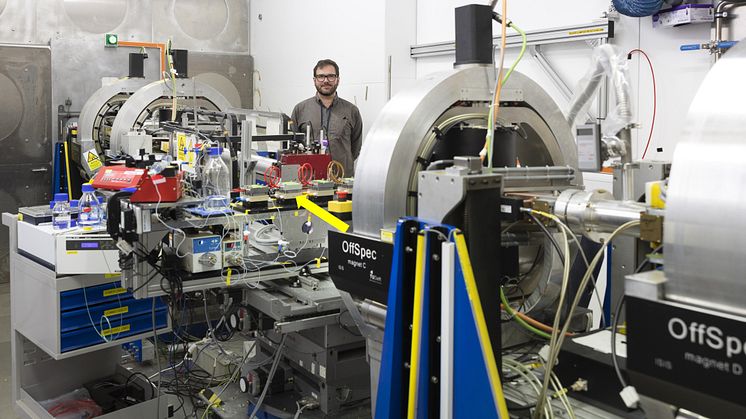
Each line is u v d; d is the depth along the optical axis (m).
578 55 3.70
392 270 1.47
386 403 1.46
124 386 3.14
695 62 3.08
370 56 5.05
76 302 2.72
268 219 2.65
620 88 1.87
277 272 2.59
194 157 3.05
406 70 4.96
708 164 1.04
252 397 2.89
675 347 1.04
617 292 1.88
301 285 2.58
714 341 0.99
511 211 1.54
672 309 1.04
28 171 5.59
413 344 1.41
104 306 2.79
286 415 2.69
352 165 4.89
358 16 5.14
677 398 1.06
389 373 1.46
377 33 4.95
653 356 1.07
